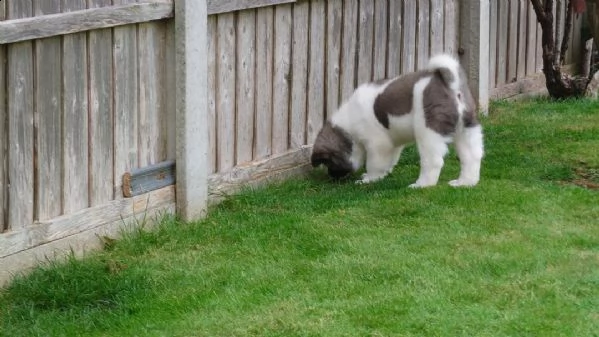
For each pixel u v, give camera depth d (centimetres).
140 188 797
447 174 961
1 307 671
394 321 617
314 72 978
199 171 834
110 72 761
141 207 800
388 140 934
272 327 618
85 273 705
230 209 861
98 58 748
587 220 807
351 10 1016
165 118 821
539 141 1070
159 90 811
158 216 814
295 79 956
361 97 938
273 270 712
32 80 697
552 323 610
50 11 705
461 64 1194
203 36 818
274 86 932
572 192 877
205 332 618
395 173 977
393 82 923
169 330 626
